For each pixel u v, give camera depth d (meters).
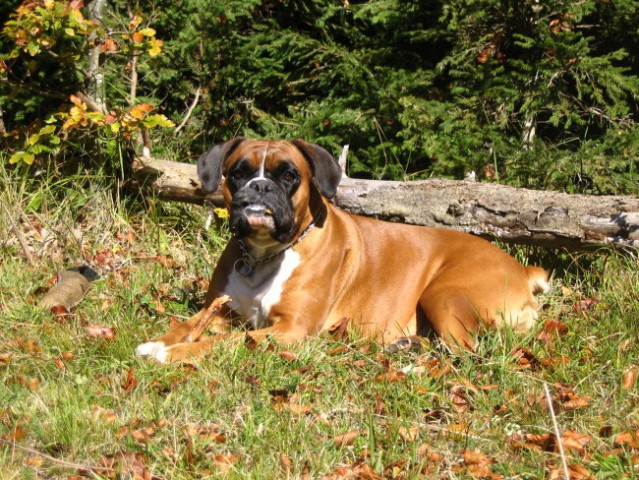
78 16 9.20
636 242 8.08
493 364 6.31
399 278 7.54
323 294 7.13
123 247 9.33
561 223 8.32
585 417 5.73
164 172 9.91
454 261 7.50
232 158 7.04
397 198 9.02
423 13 12.11
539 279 7.82
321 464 5.05
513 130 12.38
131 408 5.64
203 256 9.23
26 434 5.30
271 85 12.98
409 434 5.40
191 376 6.07
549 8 11.45
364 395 5.93
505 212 8.55
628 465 5.11
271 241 6.80
